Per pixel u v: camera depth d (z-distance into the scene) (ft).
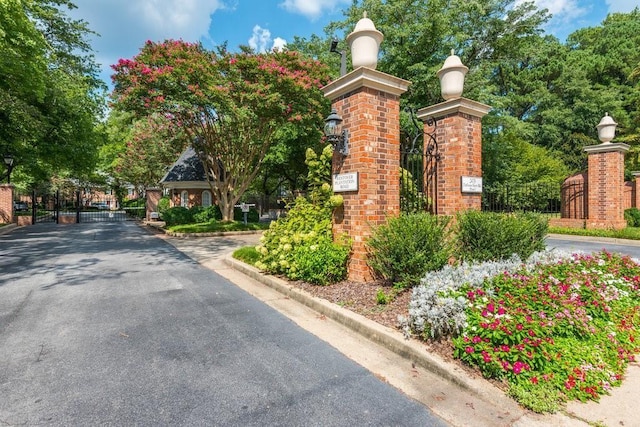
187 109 40.22
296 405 7.75
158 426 7.02
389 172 16.40
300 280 17.54
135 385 8.57
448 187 19.47
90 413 7.43
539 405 7.38
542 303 9.98
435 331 9.97
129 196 152.97
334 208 17.67
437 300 10.13
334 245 16.89
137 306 14.89
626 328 11.08
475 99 49.47
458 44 51.06
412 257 13.88
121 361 9.83
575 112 85.71
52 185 104.47
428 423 7.09
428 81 47.32
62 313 13.88
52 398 7.98
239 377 8.97
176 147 67.77
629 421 7.04
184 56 37.93
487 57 60.13
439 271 13.29
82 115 51.72
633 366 9.46
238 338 11.50
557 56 91.81
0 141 46.55
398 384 8.63
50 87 45.57
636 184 46.88
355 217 16.19
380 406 7.70
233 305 15.08
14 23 31.89
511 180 63.21
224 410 7.57
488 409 7.54
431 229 14.33
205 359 9.99
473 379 8.37
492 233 16.21
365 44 15.70
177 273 21.75
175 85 37.09
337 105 17.15
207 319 13.32
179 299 16.01
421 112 20.71
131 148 81.76
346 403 7.82
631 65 85.81
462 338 9.14
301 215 20.22
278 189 89.61
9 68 34.40
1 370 9.26
